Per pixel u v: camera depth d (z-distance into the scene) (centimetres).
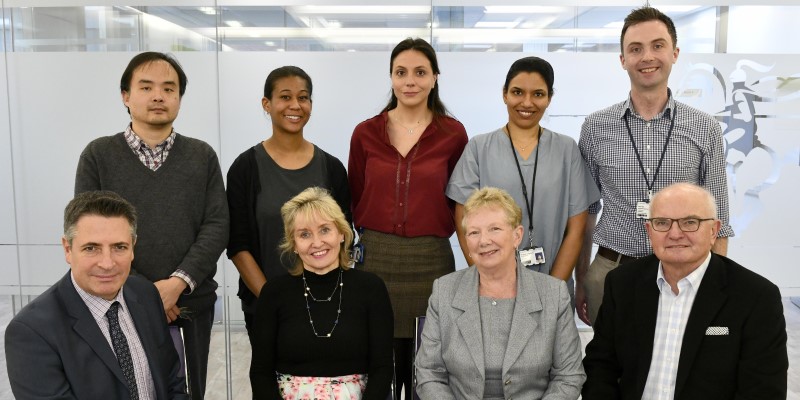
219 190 297
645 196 290
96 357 203
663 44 280
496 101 492
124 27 487
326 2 485
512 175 298
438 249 306
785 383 211
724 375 213
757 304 213
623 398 231
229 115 496
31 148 495
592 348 245
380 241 305
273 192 316
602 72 488
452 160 316
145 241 272
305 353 249
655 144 290
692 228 214
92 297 208
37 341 192
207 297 292
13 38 488
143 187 275
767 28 475
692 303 222
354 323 254
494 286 250
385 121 315
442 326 249
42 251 502
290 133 321
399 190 303
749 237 484
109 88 489
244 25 489
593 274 309
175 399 227
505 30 486
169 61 285
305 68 491
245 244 315
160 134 283
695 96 482
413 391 263
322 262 255
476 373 236
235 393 422
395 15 485
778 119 480
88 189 273
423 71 305
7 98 493
